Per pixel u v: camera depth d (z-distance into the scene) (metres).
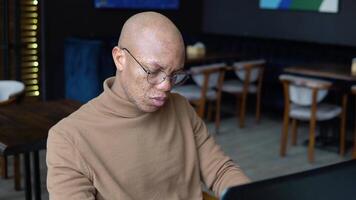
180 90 5.39
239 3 7.39
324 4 6.47
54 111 2.93
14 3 5.61
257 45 6.88
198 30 7.80
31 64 5.98
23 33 5.82
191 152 1.64
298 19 6.77
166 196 1.57
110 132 1.47
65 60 6.30
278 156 4.79
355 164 0.95
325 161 4.68
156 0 7.12
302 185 0.89
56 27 6.19
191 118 1.70
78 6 6.36
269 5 7.02
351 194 0.95
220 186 1.65
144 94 1.42
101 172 1.45
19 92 3.60
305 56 6.41
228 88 5.81
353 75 4.61
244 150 4.95
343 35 6.36
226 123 5.98
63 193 1.38
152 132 1.52
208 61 6.30
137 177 1.50
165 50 1.38
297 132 5.67
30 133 2.46
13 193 3.75
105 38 6.60
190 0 7.60
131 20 1.43
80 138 1.44
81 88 6.15
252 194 0.85
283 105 6.11
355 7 6.20
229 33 7.57
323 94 4.57
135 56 1.39
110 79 1.58
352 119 5.70
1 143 2.32
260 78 5.90
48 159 1.44
